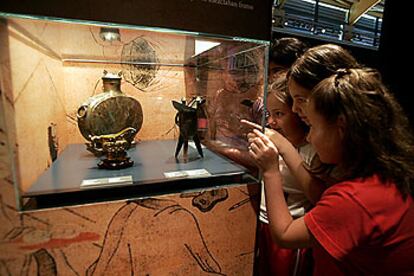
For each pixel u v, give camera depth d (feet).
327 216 2.08
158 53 3.57
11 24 1.85
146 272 2.30
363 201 2.01
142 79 4.23
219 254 2.55
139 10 1.98
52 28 2.21
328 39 5.79
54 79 3.34
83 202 2.09
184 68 4.38
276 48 3.92
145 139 4.36
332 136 2.19
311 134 2.35
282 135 3.46
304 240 2.18
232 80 3.12
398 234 2.01
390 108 2.16
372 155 2.12
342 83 2.11
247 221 2.62
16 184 1.89
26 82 2.21
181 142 3.21
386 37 5.16
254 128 2.70
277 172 2.52
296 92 2.71
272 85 3.55
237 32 2.28
